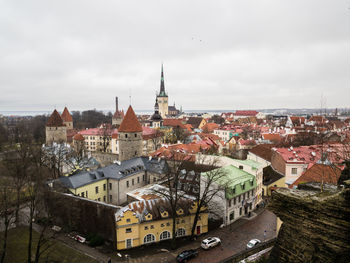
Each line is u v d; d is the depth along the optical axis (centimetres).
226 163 5922
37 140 12081
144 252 3719
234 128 15850
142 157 6988
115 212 3906
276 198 1369
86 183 5209
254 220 4838
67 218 4269
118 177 5753
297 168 5884
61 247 3734
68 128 13950
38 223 4403
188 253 3503
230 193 4597
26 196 4178
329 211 1148
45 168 6612
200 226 4306
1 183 4025
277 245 1347
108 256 3578
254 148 8400
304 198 1247
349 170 1512
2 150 8244
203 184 5028
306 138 9012
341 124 12238
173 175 5694
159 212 4069
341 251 1090
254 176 5241
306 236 1215
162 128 15375
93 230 4062
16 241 3731
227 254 3625
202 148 8806
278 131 13000
